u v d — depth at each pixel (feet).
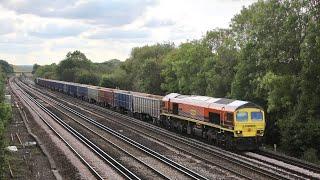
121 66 349.00
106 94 250.57
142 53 319.88
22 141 132.36
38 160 103.35
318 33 106.73
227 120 111.75
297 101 113.60
